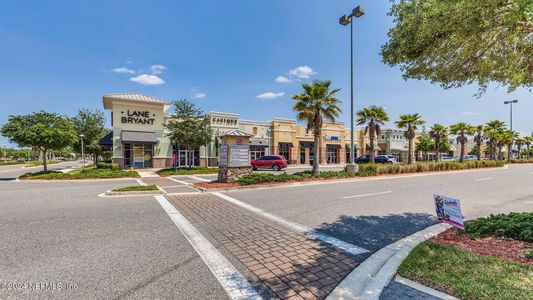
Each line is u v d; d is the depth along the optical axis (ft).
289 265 13.46
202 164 101.50
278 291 10.89
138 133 90.68
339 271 12.74
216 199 33.01
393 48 18.44
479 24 13.73
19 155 284.82
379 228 20.10
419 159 187.21
